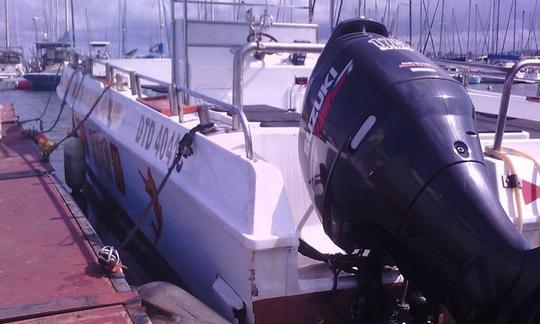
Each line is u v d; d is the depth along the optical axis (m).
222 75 5.03
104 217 6.01
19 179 5.11
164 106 4.30
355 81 2.37
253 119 3.70
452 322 2.53
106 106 5.73
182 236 3.64
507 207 2.71
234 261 2.71
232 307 2.63
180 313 2.59
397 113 2.20
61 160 9.25
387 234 2.22
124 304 2.66
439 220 2.03
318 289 2.58
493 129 3.44
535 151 3.09
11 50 32.66
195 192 3.16
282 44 3.06
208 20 4.91
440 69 2.41
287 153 3.23
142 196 4.66
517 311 1.86
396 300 2.46
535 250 1.85
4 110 9.02
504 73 2.96
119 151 5.20
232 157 2.75
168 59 7.65
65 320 2.52
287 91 5.27
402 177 2.13
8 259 3.23
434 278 2.10
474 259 1.94
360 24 2.67
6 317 2.53
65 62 9.22
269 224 2.51
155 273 4.36
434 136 2.12
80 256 3.28
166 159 3.72
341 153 2.33
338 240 2.50
